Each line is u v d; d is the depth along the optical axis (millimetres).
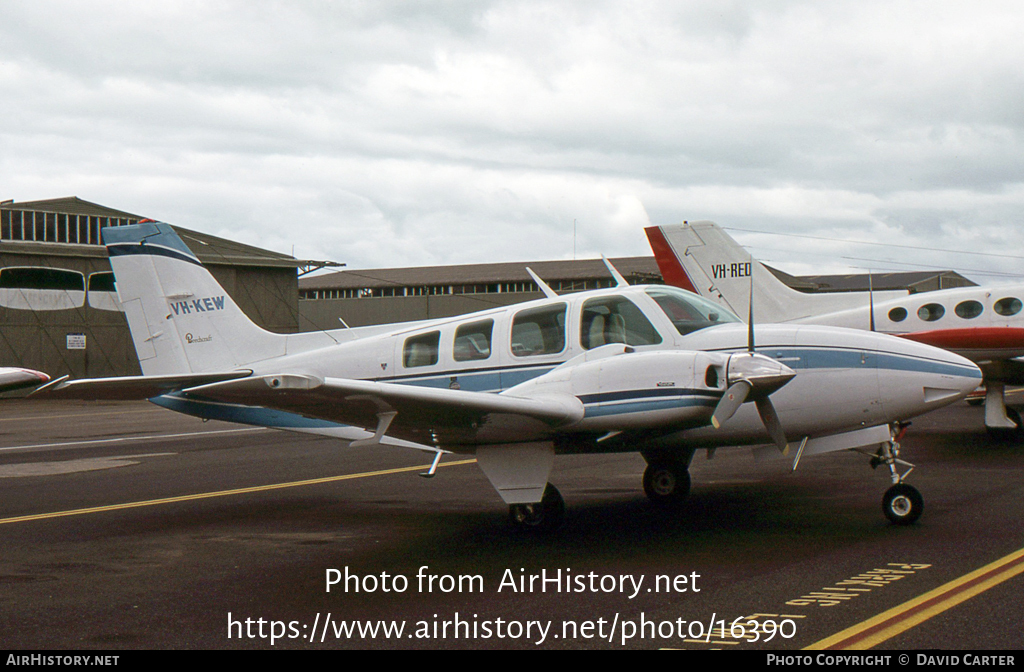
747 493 9266
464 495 9820
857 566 5969
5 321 32156
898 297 16969
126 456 14109
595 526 7816
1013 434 13742
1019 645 4316
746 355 6891
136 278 10875
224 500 9805
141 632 5027
